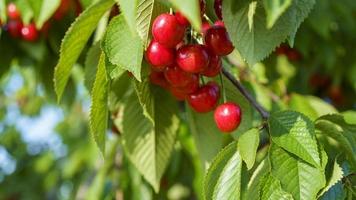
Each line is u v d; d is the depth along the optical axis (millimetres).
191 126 877
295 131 708
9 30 1046
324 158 698
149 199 1137
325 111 1044
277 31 704
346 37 1329
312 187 688
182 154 1188
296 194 687
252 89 984
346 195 729
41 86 1136
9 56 1063
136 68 695
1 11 957
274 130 714
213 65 748
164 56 719
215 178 733
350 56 1329
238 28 704
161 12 718
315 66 1273
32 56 1075
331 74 1355
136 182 1146
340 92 1402
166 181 1151
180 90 780
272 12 616
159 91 873
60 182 2139
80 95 1725
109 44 707
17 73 1660
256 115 843
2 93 2041
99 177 1187
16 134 2270
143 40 714
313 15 1144
